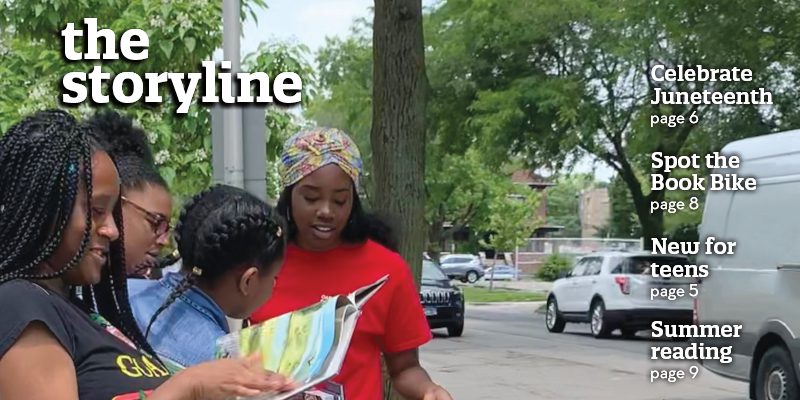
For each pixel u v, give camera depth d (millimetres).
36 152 1761
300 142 3057
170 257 2824
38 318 1678
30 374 1645
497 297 36375
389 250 3158
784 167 9289
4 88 6762
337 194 3027
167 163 6312
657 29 19562
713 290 10070
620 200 30938
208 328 2336
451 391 11445
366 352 3043
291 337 2059
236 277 2391
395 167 4930
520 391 11430
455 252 60750
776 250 9156
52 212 1754
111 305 2092
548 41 22672
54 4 6578
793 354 8812
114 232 1877
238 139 5031
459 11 23969
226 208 2385
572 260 50438
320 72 27266
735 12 17578
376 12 4961
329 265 3080
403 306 3129
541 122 22453
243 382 1758
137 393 1783
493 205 43781
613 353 15719
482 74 23500
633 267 18297
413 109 4945
